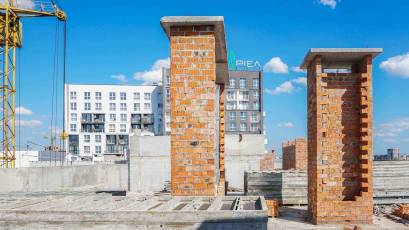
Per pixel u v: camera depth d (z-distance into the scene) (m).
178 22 7.31
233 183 26.03
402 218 13.21
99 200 6.09
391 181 16.31
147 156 25.23
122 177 30.97
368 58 12.55
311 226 12.16
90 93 82.88
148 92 84.38
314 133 12.94
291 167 23.17
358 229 11.37
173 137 7.27
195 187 7.14
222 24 7.40
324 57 12.92
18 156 41.59
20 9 33.62
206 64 7.40
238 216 4.57
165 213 4.62
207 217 4.59
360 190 12.52
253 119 82.00
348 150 12.72
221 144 13.55
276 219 13.35
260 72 83.19
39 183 24.33
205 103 7.32
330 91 12.87
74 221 4.68
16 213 4.72
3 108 33.03
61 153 47.62
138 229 4.62
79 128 81.88
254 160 26.20
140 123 83.19
